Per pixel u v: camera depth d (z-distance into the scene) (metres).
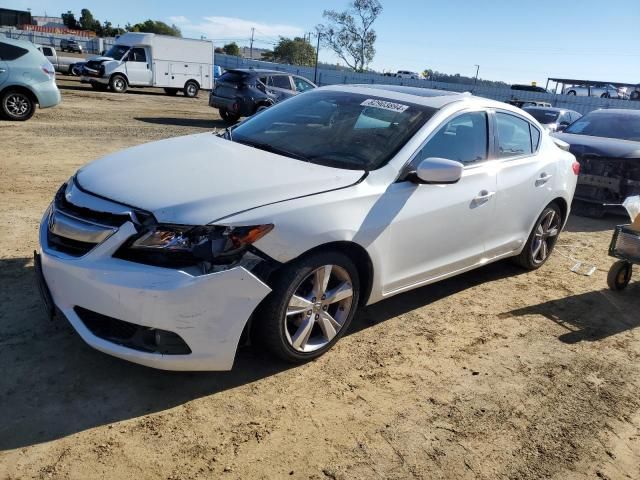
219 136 4.33
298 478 2.57
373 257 3.51
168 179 3.18
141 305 2.72
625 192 7.78
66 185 3.46
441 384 3.43
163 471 2.52
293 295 3.16
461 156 4.18
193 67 25.42
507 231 4.75
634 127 8.82
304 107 4.46
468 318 4.36
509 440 2.99
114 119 14.45
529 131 5.04
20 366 3.15
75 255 2.94
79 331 2.93
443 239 4.02
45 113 14.12
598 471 2.83
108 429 2.75
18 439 2.62
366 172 3.56
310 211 3.13
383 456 2.77
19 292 3.97
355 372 3.45
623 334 4.37
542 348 4.01
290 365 3.43
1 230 5.18
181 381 3.17
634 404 3.43
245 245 2.89
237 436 2.79
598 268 5.88
